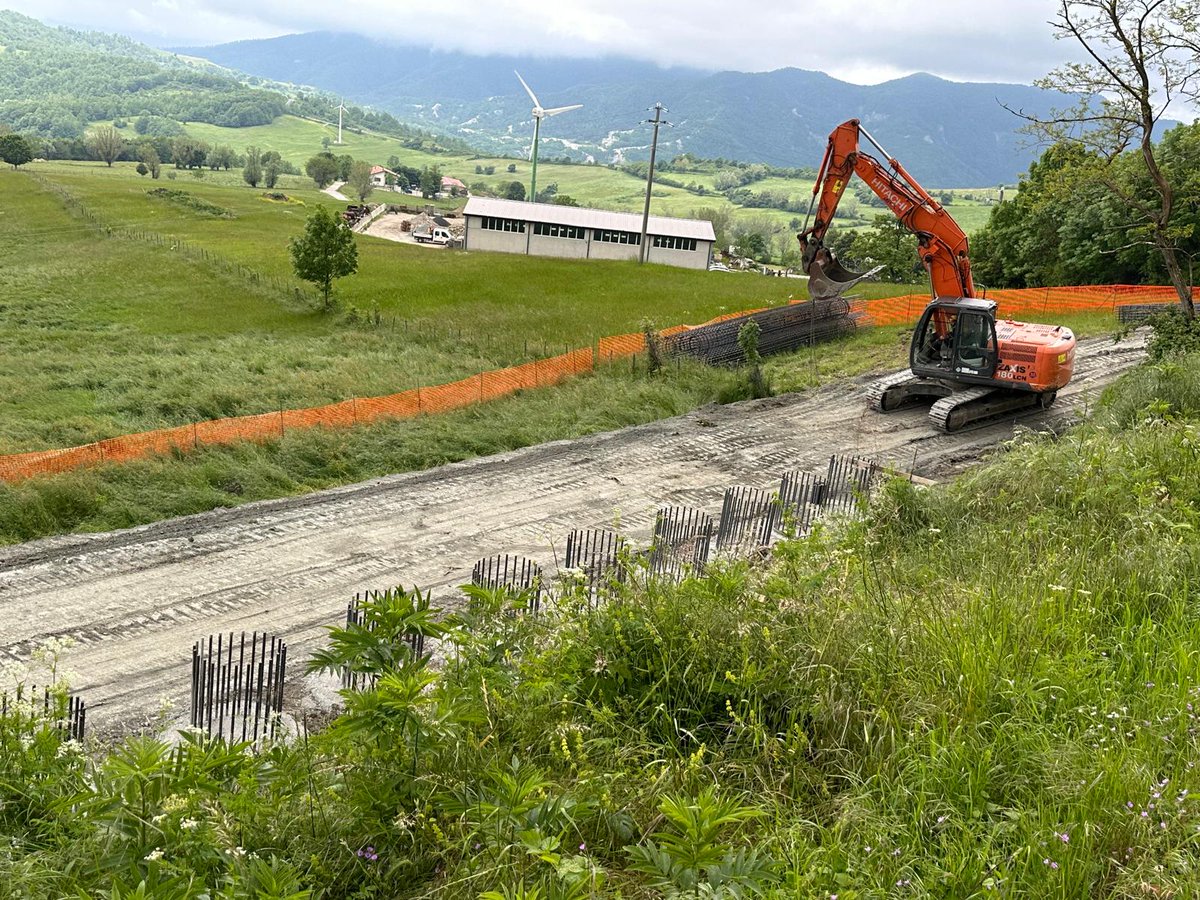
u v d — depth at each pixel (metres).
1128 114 22.30
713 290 57.34
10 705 6.81
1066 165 23.61
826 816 4.98
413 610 5.50
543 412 23.94
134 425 24.30
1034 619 6.54
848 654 6.25
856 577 7.95
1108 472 10.41
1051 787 4.74
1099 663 6.04
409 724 4.75
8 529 15.48
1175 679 5.82
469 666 6.29
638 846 3.95
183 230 78.06
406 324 41.91
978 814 4.62
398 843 4.72
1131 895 4.14
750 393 25.52
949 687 5.77
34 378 30.12
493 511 17.00
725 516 14.86
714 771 5.29
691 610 6.82
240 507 16.81
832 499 16.14
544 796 4.58
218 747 4.97
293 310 47.00
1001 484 11.95
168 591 13.31
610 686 6.22
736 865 3.84
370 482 18.50
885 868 4.37
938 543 9.84
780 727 5.92
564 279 60.47
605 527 16.27
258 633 12.18
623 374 27.92
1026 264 54.44
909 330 34.38
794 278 68.12
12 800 5.53
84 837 4.82
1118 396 17.89
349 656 5.18
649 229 81.50
